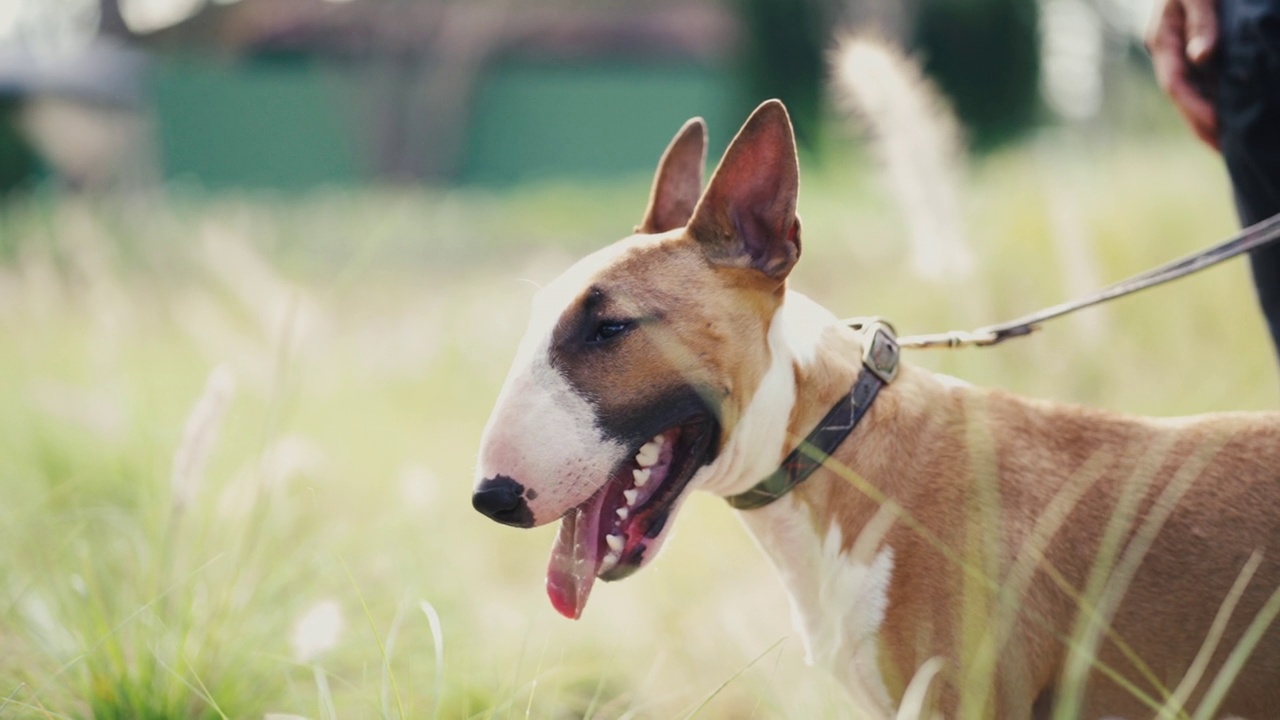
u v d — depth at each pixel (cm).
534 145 2778
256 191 2530
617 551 280
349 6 2855
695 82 2667
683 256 287
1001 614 262
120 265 910
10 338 777
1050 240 709
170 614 364
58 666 344
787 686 352
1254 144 328
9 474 532
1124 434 288
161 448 522
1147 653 272
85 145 1028
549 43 2797
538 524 269
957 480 278
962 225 358
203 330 657
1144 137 1155
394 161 2819
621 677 393
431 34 2791
